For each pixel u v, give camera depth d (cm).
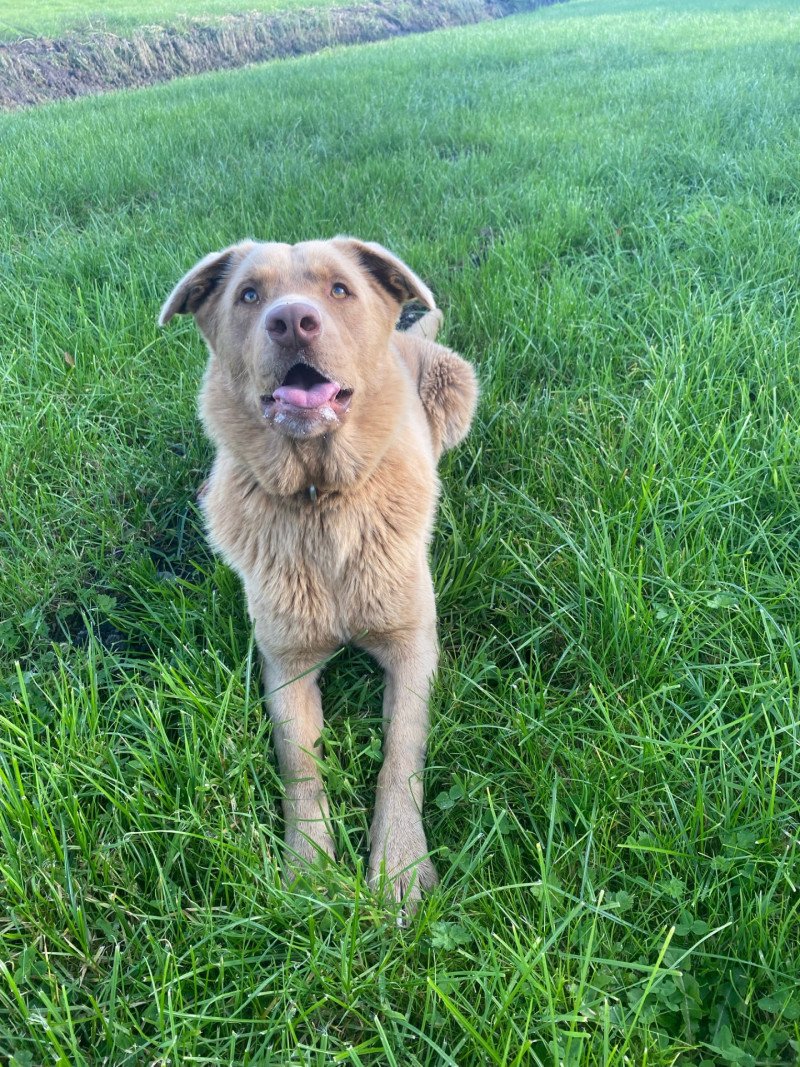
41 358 125
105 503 102
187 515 104
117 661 80
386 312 84
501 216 173
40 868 58
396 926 56
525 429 107
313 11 717
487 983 51
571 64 363
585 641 78
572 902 58
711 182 183
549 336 123
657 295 132
